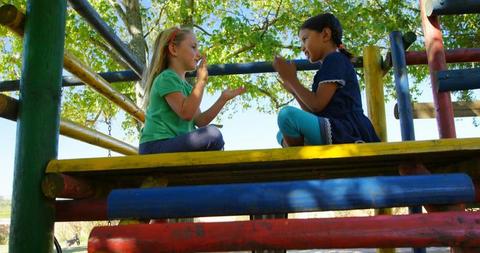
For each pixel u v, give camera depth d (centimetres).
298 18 849
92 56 905
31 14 167
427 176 142
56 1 169
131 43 728
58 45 168
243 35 779
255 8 955
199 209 143
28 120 158
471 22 729
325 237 132
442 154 146
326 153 139
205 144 179
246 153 140
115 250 133
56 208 164
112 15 817
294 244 132
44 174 153
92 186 173
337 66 194
